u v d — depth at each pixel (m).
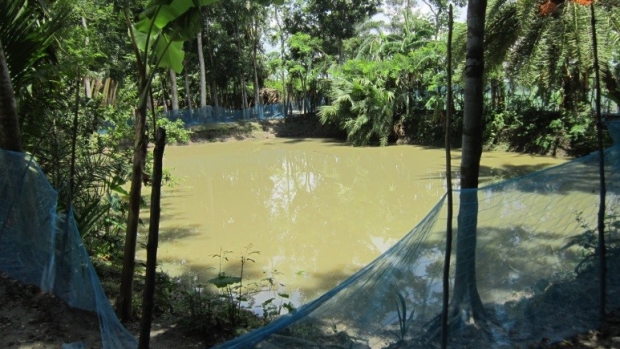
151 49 4.77
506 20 11.59
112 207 6.52
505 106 20.28
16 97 5.61
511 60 12.89
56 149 5.52
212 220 10.91
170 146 27.03
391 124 24.36
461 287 3.28
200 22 4.16
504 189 3.45
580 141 16.67
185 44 31.73
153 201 2.76
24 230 4.70
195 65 32.41
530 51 12.24
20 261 4.82
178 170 19.61
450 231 2.99
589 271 3.72
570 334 3.53
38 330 4.10
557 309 3.57
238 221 10.80
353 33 31.88
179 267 7.61
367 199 12.66
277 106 33.97
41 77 5.57
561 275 3.64
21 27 5.49
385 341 3.12
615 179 3.88
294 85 34.28
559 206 3.64
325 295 3.11
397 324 3.16
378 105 23.95
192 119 29.55
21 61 5.59
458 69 14.42
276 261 7.95
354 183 15.23
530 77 12.52
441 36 24.34
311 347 3.00
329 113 25.92
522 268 3.51
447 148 2.93
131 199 4.32
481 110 3.78
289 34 34.12
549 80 12.66
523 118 18.95
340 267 7.59
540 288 3.56
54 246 4.38
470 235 3.27
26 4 5.82
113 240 6.54
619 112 14.49
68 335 4.04
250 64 34.41
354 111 25.12
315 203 12.55
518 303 3.47
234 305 4.75
